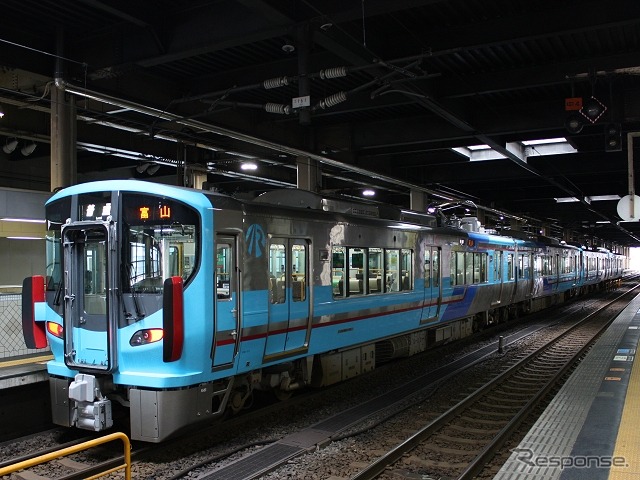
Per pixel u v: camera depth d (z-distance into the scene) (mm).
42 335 7141
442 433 7391
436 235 13016
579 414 6246
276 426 7629
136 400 6137
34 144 18359
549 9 9664
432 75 8906
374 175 19969
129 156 19250
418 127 16828
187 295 6195
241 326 6941
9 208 13711
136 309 6188
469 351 14016
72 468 6012
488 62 11984
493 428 7672
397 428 7609
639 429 5660
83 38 11211
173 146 20297
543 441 5363
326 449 6699
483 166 23422
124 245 6336
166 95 13320
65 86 10445
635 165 20594
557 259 26906
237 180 26719
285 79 9406
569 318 22297
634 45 11094
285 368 8391
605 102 13758
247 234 7121
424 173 24266
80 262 6648
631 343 11352
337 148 18016
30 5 9883
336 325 9203
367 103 13906
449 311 13812
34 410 7531
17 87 12453
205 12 9914
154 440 6020
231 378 6977
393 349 11633
